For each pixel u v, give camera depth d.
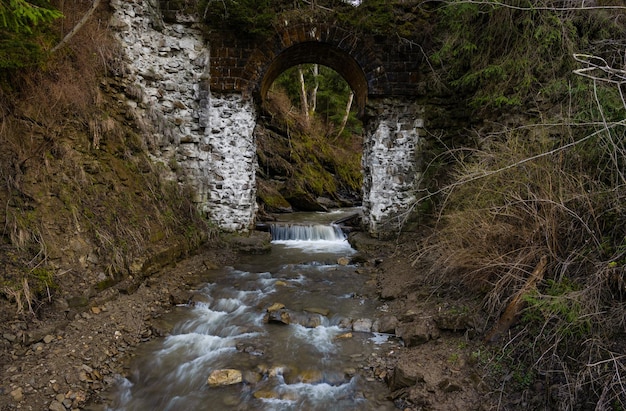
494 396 3.18
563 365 3.05
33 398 3.17
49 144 4.93
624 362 2.85
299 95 21.72
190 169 7.71
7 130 4.48
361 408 3.35
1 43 4.30
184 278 6.08
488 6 5.89
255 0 7.38
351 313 5.00
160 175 6.95
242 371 3.82
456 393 3.26
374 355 4.06
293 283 6.11
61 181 4.86
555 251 3.73
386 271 6.38
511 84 5.86
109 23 6.44
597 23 5.08
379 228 8.03
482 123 6.76
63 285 4.25
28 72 4.85
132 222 5.64
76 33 5.73
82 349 3.86
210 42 7.56
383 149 7.88
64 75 5.34
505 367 3.36
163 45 7.36
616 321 3.09
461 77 6.94
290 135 17.17
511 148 4.55
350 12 7.58
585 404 2.84
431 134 7.66
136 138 6.62
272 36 7.52
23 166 4.52
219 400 3.48
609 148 3.71
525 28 5.57
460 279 4.73
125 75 6.57
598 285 3.20
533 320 3.47
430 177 7.71
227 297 5.48
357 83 8.64
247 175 8.02
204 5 7.39
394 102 7.79
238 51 7.59
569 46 5.07
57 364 3.55
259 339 4.41
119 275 4.97
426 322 4.26
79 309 4.28
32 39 4.82
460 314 4.11
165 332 4.51
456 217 4.84
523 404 3.07
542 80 5.47
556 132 4.55
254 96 7.94
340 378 3.73
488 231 4.09
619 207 3.45
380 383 3.66
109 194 5.51
